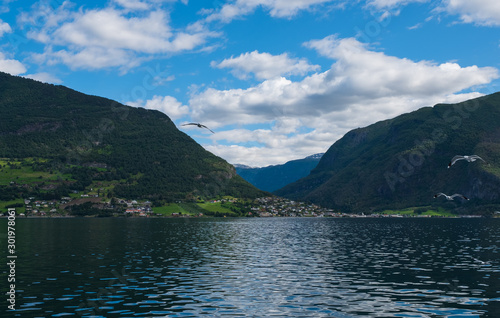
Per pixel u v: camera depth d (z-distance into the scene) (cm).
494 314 3566
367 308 3744
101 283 4806
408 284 4859
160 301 3956
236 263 6606
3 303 3838
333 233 14888
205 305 3809
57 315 3462
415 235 13738
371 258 7306
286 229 17462
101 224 19875
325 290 4500
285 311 3625
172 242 10344
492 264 6556
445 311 3659
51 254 7506
